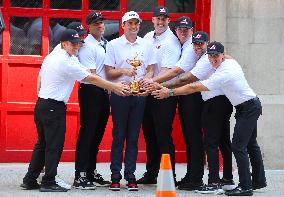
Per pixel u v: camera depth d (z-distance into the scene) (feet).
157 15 36.86
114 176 36.11
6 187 36.40
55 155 35.27
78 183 36.27
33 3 42.98
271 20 41.93
